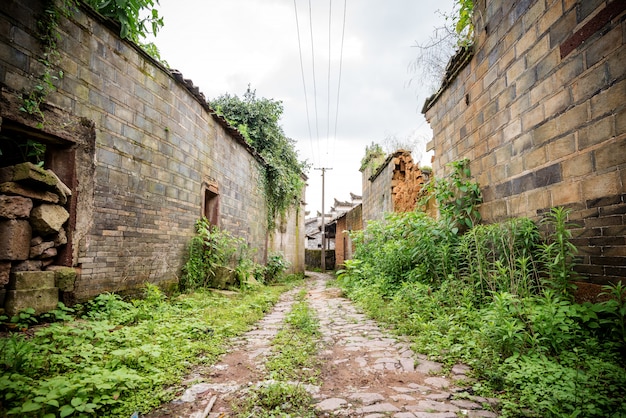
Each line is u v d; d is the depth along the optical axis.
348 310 5.81
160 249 5.67
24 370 2.36
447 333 3.64
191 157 6.78
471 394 2.40
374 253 8.34
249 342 3.84
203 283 7.14
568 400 2.07
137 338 3.31
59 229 3.82
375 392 2.48
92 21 4.28
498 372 2.56
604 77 2.98
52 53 3.70
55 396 1.94
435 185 6.34
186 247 6.56
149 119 5.39
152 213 5.46
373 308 5.31
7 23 3.29
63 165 4.04
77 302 4.02
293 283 12.16
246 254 9.98
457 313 3.97
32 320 3.37
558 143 3.54
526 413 2.04
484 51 5.06
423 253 5.76
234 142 9.38
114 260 4.62
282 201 14.50
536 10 3.87
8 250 3.34
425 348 3.32
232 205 9.20
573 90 3.34
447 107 6.41
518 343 2.84
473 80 5.40
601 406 2.01
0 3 3.23
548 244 3.67
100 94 4.40
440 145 6.75
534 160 3.93
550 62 3.66
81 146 4.11
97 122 4.35
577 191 3.29
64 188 3.87
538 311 2.96
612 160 2.90
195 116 6.97
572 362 2.54
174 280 6.11
